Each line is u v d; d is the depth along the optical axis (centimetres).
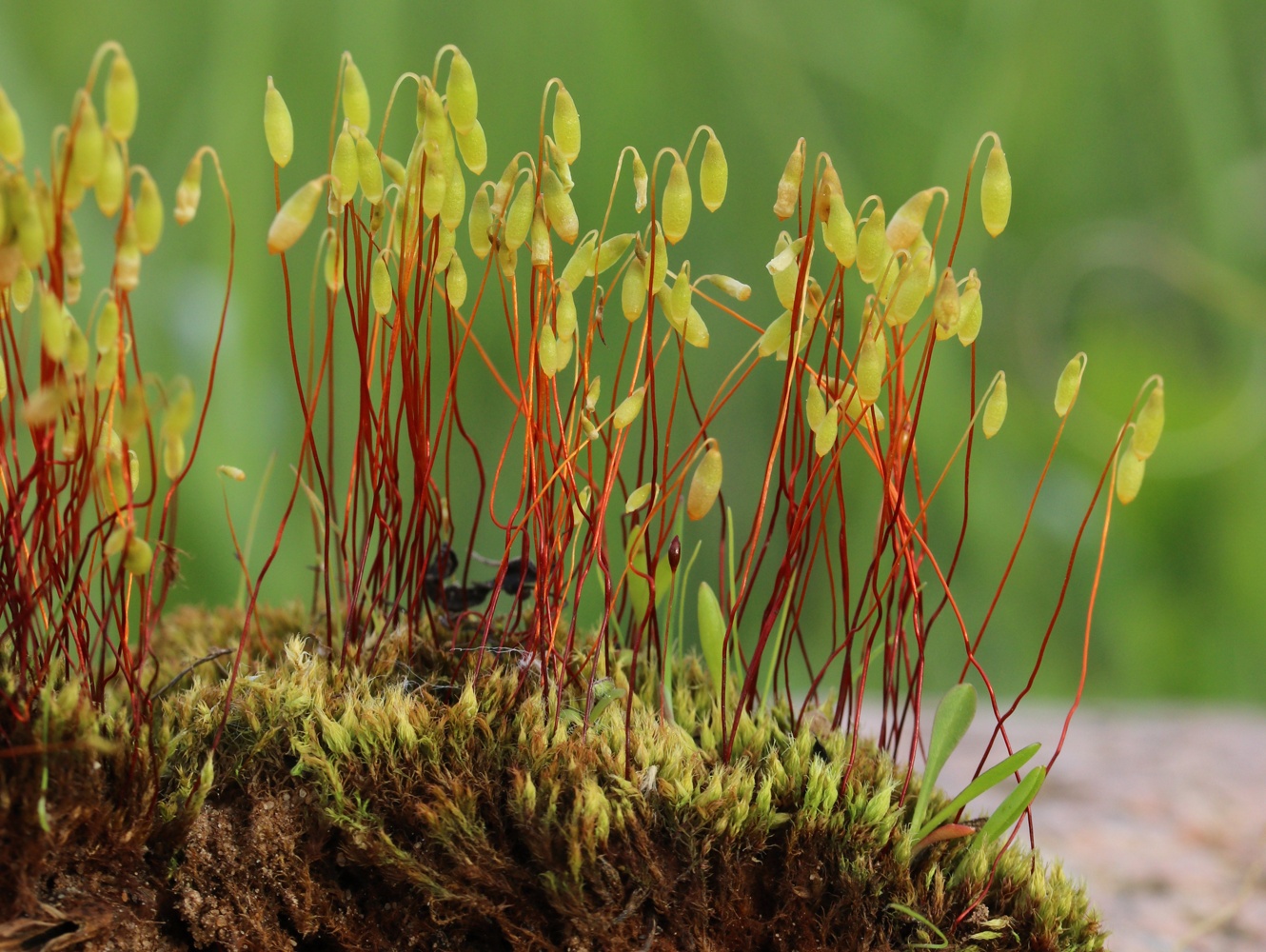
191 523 31
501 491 38
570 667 15
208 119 36
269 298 37
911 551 15
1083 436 41
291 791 15
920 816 15
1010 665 38
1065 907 15
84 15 41
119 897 15
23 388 15
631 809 15
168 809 15
